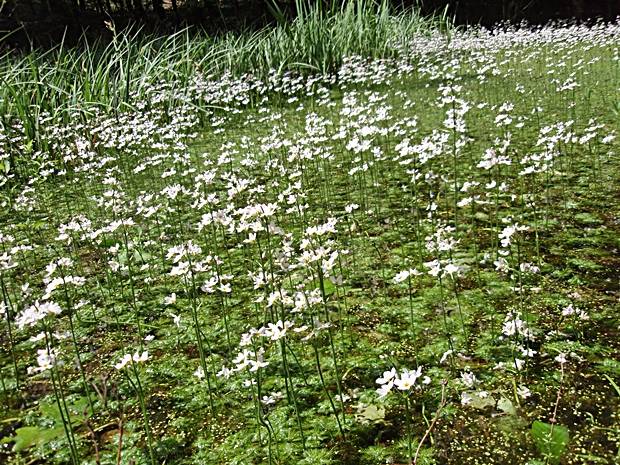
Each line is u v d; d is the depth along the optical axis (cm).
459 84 1080
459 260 442
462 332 353
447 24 1432
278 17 1226
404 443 268
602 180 571
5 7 2070
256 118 999
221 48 1221
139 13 2491
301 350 350
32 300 417
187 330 388
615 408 279
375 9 1908
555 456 243
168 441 286
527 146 688
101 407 317
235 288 437
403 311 384
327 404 300
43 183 752
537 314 363
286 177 660
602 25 1546
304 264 285
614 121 752
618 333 338
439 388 303
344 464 259
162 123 974
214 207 564
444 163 662
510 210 527
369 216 546
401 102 986
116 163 820
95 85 972
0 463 280
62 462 279
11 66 1015
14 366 344
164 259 499
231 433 288
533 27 1958
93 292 452
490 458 256
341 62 1226
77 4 2223
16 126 838
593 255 432
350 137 743
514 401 288
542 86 1003
